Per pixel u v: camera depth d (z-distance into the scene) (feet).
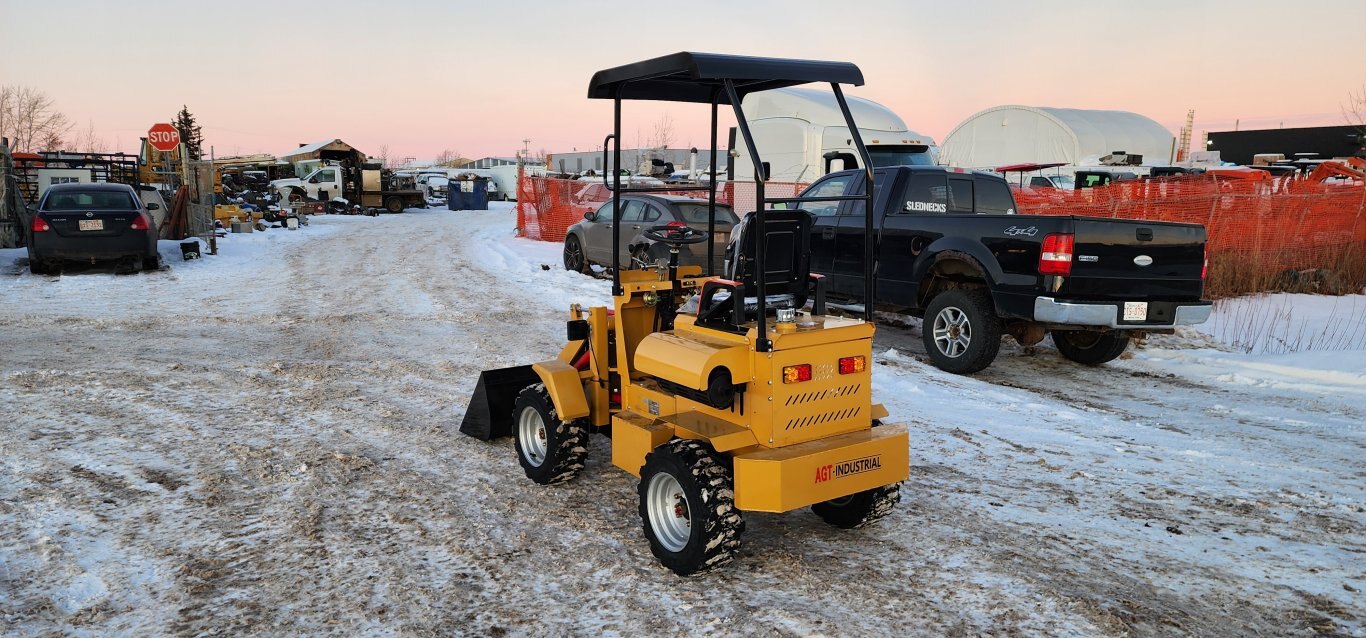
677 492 13.25
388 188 139.33
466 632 11.29
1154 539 14.49
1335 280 43.88
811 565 13.41
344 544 14.06
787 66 13.12
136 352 29.12
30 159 74.74
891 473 13.44
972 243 26.66
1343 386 25.57
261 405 22.77
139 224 48.34
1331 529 14.92
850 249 30.94
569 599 12.25
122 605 11.95
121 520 14.94
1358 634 11.31
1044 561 13.57
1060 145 83.30
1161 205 44.98
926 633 11.25
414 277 50.44
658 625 11.50
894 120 73.46
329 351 29.81
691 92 16.53
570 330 16.52
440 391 24.58
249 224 79.71
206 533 14.44
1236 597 12.35
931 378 26.66
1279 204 44.01
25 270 49.21
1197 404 24.06
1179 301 25.81
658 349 14.05
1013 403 23.76
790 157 71.92
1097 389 25.96
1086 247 24.48
